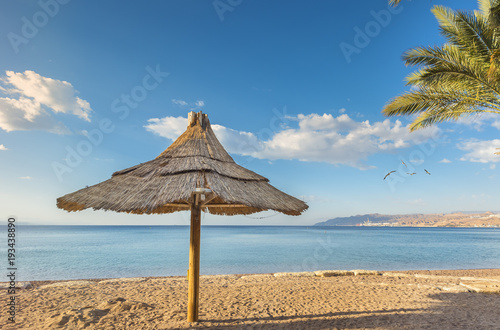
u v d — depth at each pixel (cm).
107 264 1845
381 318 536
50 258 2169
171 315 547
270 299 690
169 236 6341
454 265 1845
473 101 854
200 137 594
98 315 543
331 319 532
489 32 752
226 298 700
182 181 452
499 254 2622
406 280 979
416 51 857
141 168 516
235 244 3856
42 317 540
